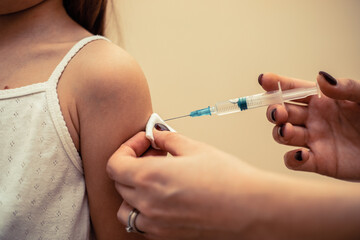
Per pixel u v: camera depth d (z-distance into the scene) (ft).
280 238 0.79
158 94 2.15
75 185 1.07
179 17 2.10
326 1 2.06
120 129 1.05
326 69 2.11
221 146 2.19
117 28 1.77
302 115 1.32
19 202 1.02
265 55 2.11
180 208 0.85
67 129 1.04
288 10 2.07
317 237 0.77
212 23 2.10
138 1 2.09
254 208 0.79
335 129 1.29
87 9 1.30
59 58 1.09
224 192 0.82
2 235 1.03
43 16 1.14
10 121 1.05
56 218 1.05
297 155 1.24
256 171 0.83
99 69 1.04
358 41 2.07
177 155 0.95
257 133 2.18
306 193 0.78
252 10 2.07
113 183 1.07
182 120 2.16
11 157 1.05
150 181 0.88
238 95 2.14
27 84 1.07
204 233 0.86
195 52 2.12
